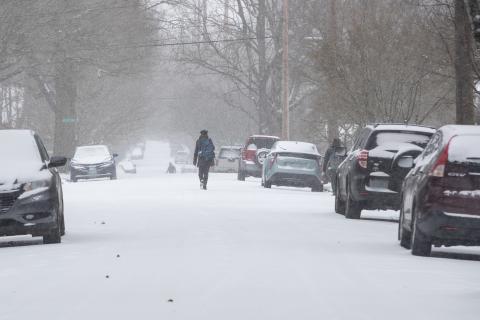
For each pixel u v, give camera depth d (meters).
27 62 123.50
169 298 19.89
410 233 32.03
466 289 21.48
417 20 67.94
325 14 112.81
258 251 29.22
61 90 135.88
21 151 34.66
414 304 19.25
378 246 32.44
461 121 48.62
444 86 69.75
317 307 18.81
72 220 43.66
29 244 34.28
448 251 32.94
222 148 133.12
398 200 43.66
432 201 28.75
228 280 22.58
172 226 39.41
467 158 28.72
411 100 68.06
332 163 70.56
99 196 64.00
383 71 69.12
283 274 23.72
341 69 70.62
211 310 18.44
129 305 19.03
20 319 17.56
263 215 46.19
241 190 72.94
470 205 28.44
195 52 141.12
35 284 22.14
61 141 137.12
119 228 38.91
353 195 44.53
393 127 44.81
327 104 78.19
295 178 77.56
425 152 32.47
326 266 25.55
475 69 48.28
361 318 17.62
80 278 23.06
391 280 22.92
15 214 32.06
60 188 36.06
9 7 108.62
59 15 115.00
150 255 28.03
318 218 45.25
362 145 45.09
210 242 32.16
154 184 84.06
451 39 58.22
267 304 19.14
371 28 70.12
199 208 51.00
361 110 70.25
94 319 17.50
